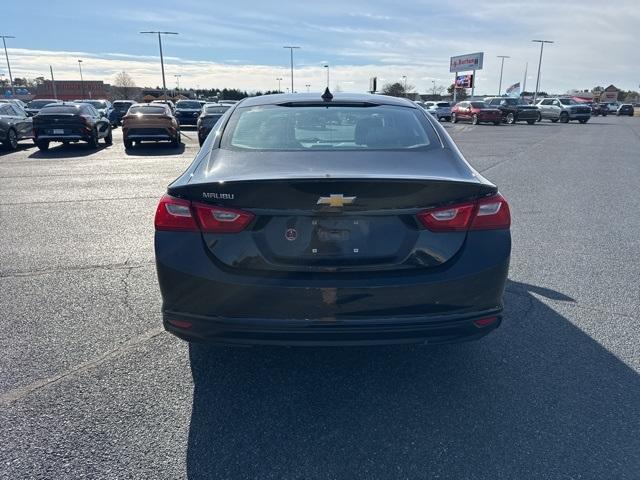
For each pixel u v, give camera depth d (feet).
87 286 14.74
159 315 12.87
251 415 9.07
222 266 8.66
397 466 7.83
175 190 8.85
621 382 10.07
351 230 8.62
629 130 99.86
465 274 8.72
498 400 9.50
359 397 9.64
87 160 47.88
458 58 202.90
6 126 55.52
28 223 22.16
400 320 8.61
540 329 12.28
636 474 7.64
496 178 35.04
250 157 10.02
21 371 10.31
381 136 11.06
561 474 7.64
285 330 8.56
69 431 8.56
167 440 8.38
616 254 18.04
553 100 138.82
